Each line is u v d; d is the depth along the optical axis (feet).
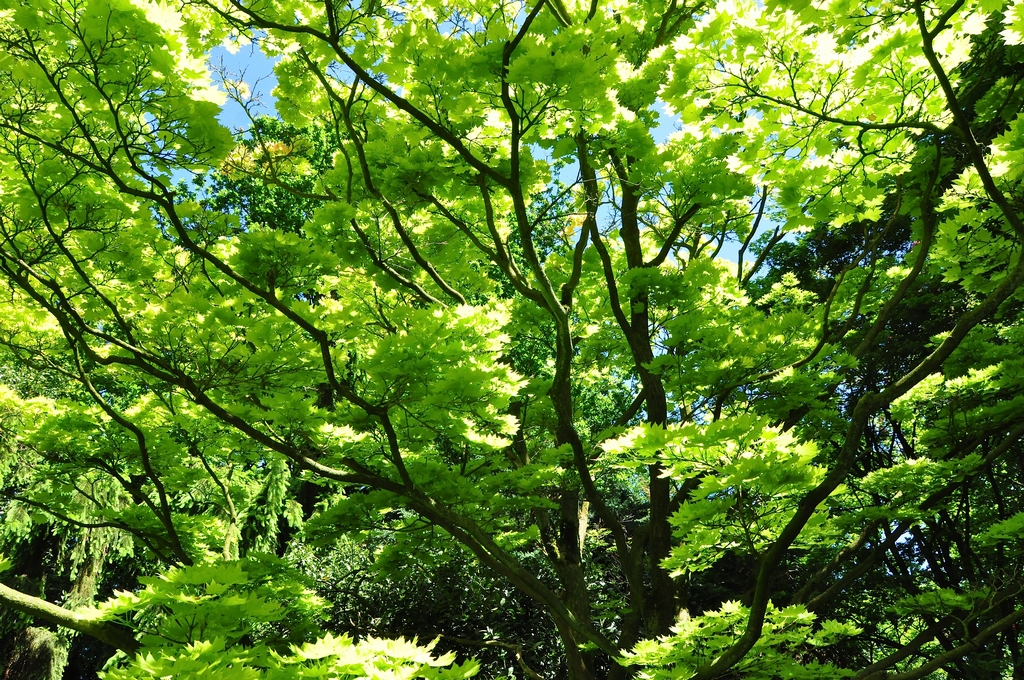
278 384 20.06
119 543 45.62
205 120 15.60
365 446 21.52
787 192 19.04
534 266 18.81
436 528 24.48
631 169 21.45
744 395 25.11
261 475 47.29
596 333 27.71
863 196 19.66
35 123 17.63
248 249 18.11
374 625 34.42
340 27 18.43
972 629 30.53
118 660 45.78
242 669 11.33
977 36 19.99
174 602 14.11
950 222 19.69
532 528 25.93
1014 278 15.56
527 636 35.68
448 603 34.96
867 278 22.99
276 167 24.77
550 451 24.00
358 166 23.32
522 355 46.68
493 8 19.03
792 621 17.38
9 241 18.58
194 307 18.35
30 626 43.57
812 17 14.61
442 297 28.53
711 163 21.29
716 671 16.30
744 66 16.20
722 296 26.30
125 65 14.78
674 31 23.43
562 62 14.84
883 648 40.47
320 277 22.09
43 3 13.80
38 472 25.26
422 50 16.72
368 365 18.08
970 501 38.14
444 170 20.26
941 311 34.68
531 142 19.80
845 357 21.33
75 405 24.54
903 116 16.93
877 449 38.50
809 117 17.01
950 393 23.90
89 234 19.75
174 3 17.93
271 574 22.09
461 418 19.97
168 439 25.03
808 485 15.55
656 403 24.95
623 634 24.44
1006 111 19.35
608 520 23.39
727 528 16.60
